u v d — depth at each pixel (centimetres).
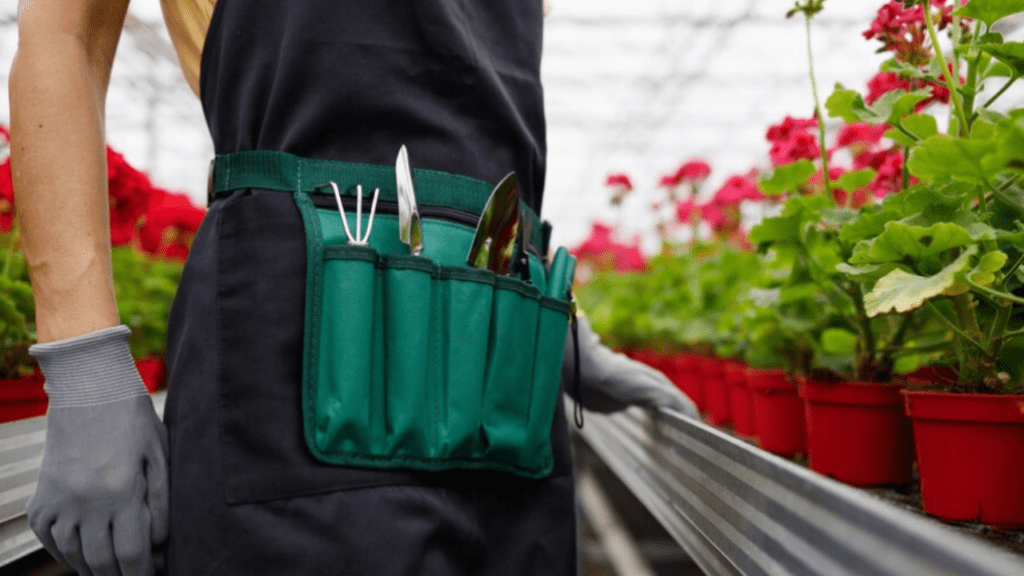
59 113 64
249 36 71
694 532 90
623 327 275
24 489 99
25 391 122
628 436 140
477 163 74
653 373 116
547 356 77
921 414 74
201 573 61
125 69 888
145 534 63
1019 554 57
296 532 61
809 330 113
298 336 65
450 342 68
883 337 103
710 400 187
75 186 64
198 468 63
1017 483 69
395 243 69
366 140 71
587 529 289
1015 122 66
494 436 69
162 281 227
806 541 52
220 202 70
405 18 72
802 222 107
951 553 34
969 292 77
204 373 64
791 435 120
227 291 65
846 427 93
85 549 62
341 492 63
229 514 61
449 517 66
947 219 78
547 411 76
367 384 63
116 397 62
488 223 69
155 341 195
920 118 91
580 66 1008
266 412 63
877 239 75
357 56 70
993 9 78
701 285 214
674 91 1074
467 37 75
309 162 69
